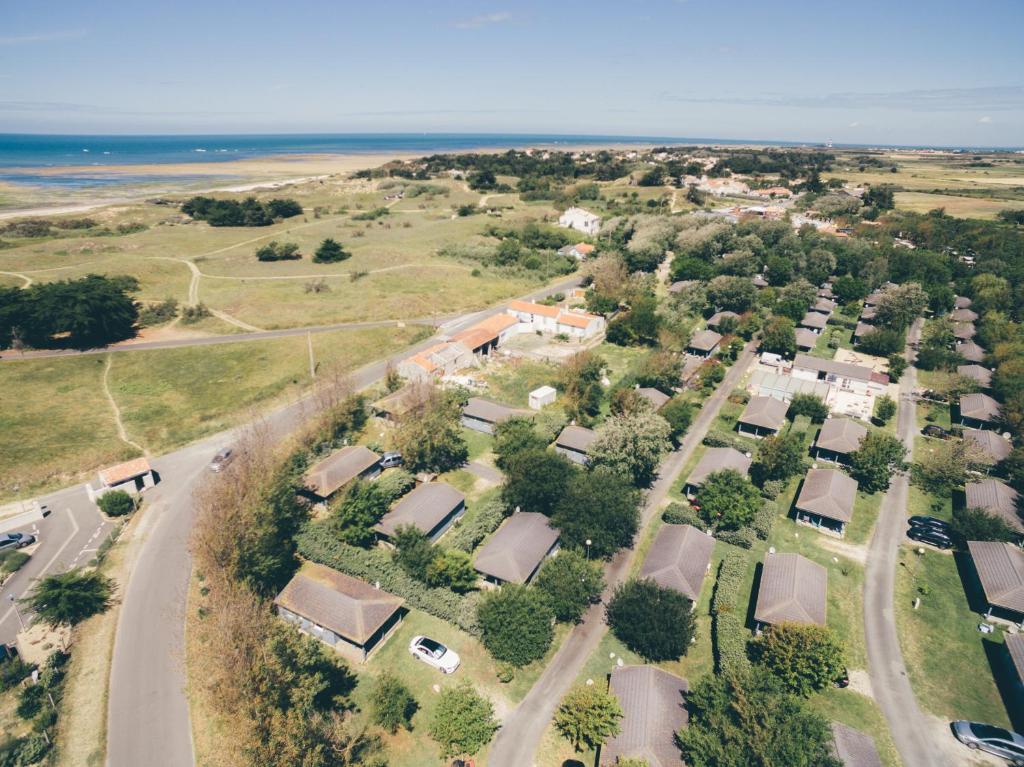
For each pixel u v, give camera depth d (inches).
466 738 1600.6
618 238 7317.9
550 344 4549.7
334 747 1524.4
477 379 3917.3
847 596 2215.8
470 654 1947.6
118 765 1584.6
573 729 1621.6
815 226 7426.2
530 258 6496.1
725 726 1481.3
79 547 2463.1
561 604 2020.2
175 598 2183.8
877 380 3934.5
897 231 7657.5
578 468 2765.7
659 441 2716.5
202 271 6087.6
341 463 2783.0
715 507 2514.8
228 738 1434.5
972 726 1690.5
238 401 3624.5
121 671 1871.3
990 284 5452.8
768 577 2133.4
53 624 2043.6
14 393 3523.6
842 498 2615.7
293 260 6643.7
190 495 2802.7
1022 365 3661.4
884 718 1749.5
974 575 2320.4
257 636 1663.4
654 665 1911.9
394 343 4503.0
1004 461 2913.4
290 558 2358.5
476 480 2906.0
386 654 1948.8
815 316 4933.6
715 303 5191.9
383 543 2475.4
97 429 3270.2
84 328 4133.9
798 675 1765.5
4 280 5241.1
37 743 1595.7
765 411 3344.0
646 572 2187.5
